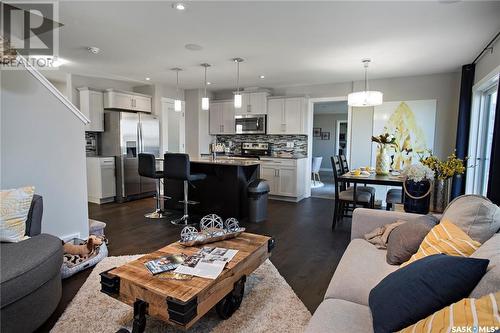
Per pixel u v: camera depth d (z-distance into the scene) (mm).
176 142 6668
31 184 2613
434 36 3201
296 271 2674
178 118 6695
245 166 4312
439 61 4172
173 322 1449
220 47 3666
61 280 2191
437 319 871
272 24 2939
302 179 6008
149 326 1826
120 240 3387
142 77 5531
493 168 2750
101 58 4207
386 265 1762
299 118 5973
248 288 2314
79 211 2998
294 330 1809
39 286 1749
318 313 1328
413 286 1095
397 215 2221
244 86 6391
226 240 2318
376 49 3672
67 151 2875
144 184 5793
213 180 4484
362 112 5578
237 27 3025
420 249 1598
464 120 4293
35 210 2277
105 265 2686
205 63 4430
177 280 1639
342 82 5715
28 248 1887
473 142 4148
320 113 11969
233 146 7133
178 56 4086
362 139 5602
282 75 5203
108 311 1978
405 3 2469
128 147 5457
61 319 1896
